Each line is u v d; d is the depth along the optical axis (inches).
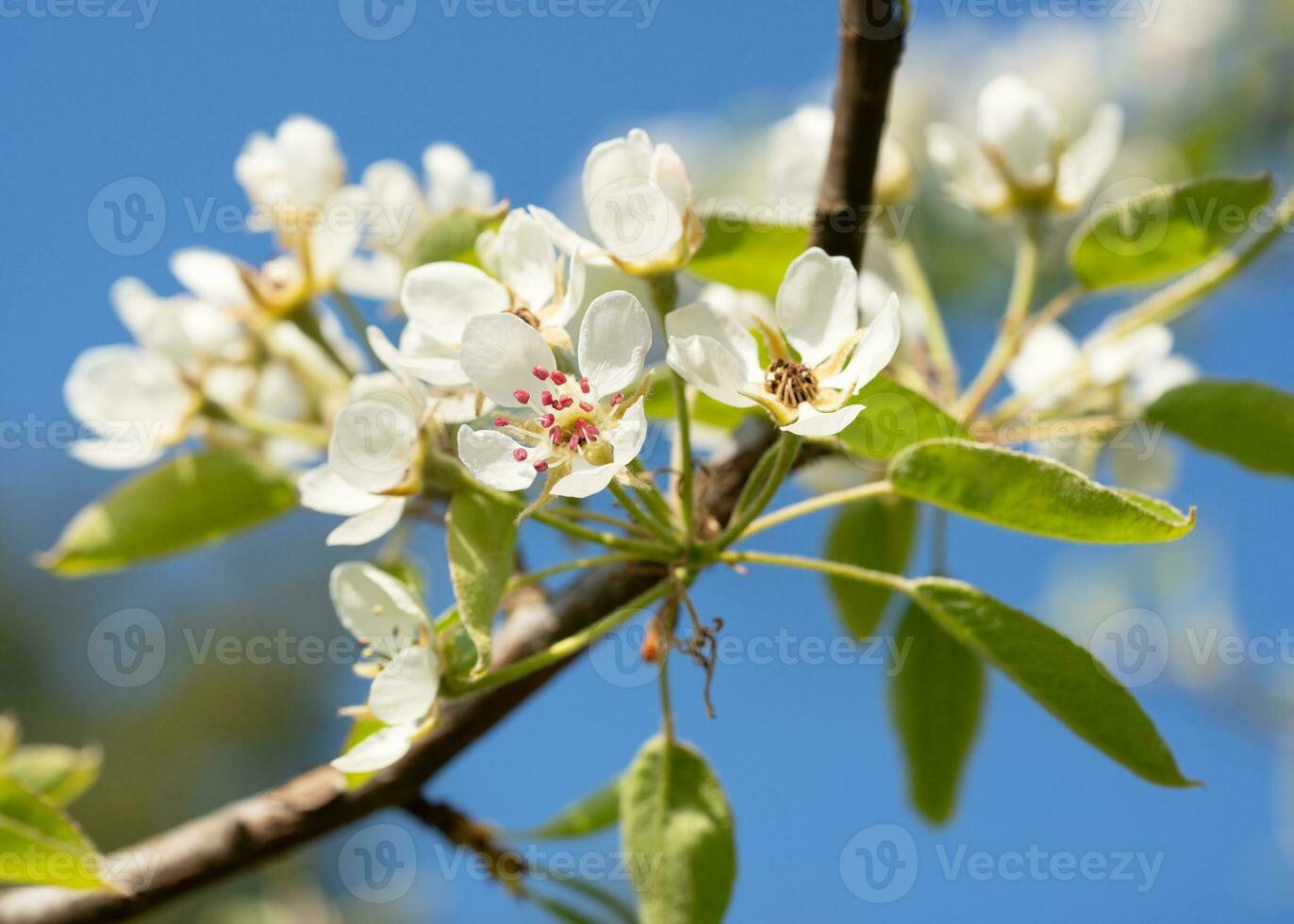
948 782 33.6
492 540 29.6
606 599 31.5
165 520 33.1
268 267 33.1
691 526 30.1
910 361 33.2
